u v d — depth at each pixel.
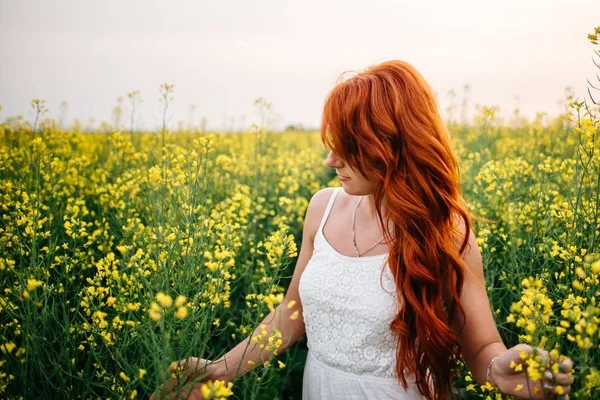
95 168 4.23
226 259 2.06
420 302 1.53
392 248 1.57
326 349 1.69
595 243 2.00
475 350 1.56
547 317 1.31
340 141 1.52
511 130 5.79
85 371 1.73
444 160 1.54
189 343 1.61
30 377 1.58
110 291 1.91
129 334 1.75
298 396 2.44
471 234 1.64
